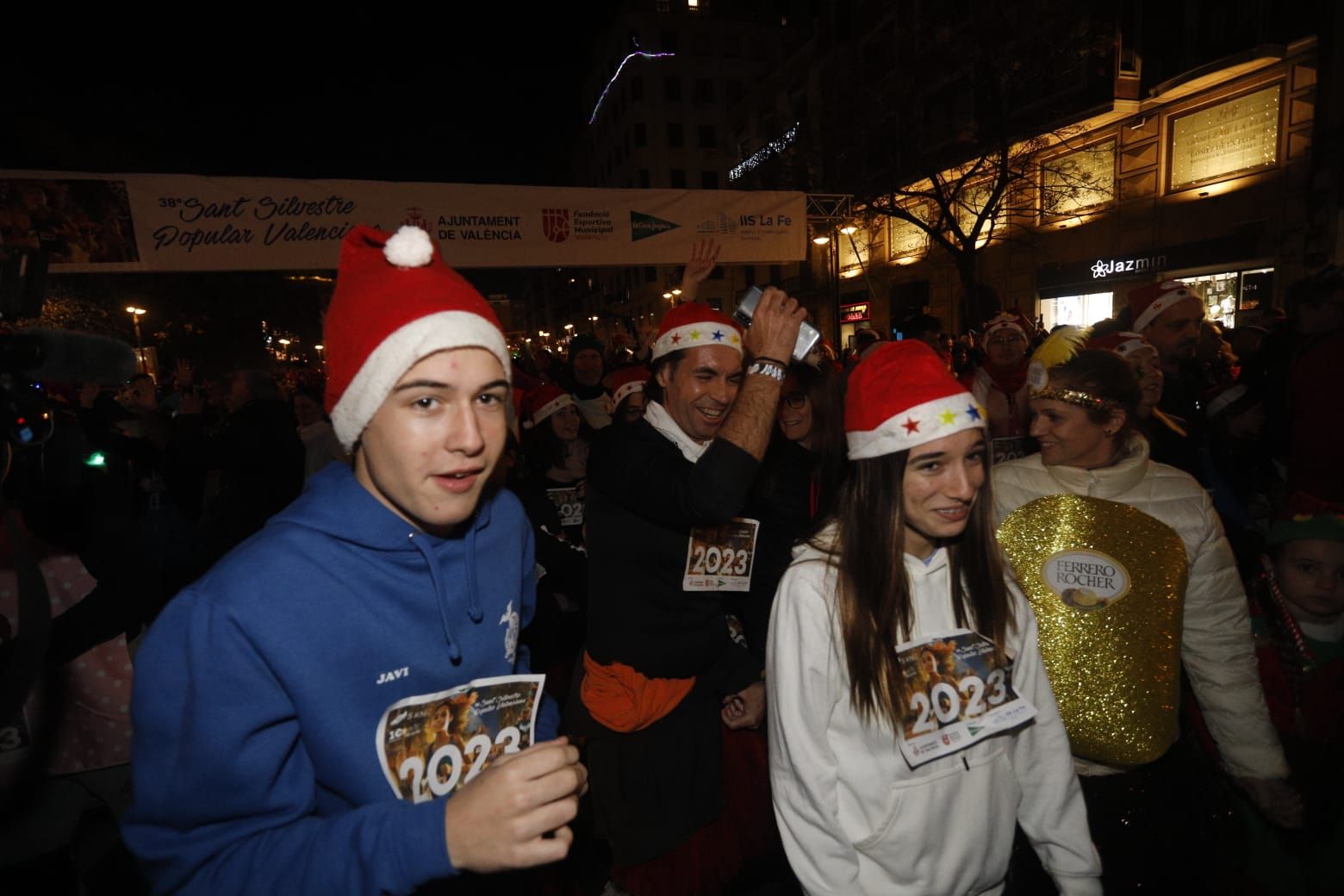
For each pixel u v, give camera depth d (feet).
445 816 2.80
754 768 7.74
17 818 5.37
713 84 138.62
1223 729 5.58
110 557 5.42
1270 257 43.70
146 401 16.56
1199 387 12.69
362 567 3.24
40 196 19.71
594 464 6.60
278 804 3.03
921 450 4.39
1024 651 4.84
